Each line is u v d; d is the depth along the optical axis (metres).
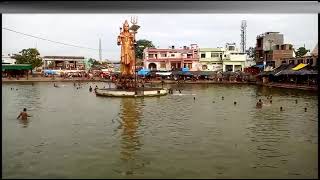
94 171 14.85
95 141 20.36
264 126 25.50
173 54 98.38
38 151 17.97
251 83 82.44
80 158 16.78
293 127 25.11
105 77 96.75
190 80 87.56
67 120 27.78
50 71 107.88
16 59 108.56
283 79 74.50
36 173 14.48
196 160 16.56
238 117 29.80
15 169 14.95
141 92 47.72
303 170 15.12
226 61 98.88
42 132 22.83
